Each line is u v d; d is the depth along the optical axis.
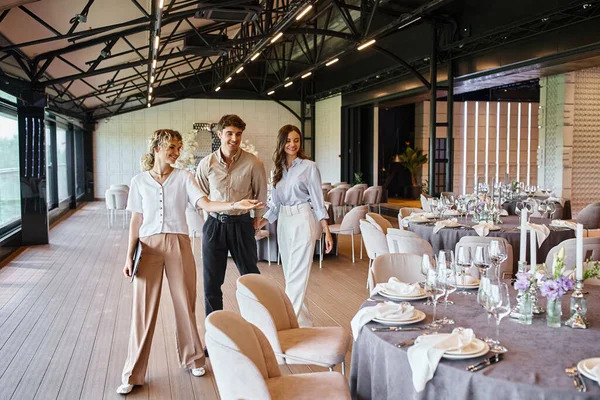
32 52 9.23
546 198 9.80
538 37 9.65
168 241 3.93
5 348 4.73
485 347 2.26
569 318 2.71
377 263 3.75
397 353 2.33
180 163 13.63
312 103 21.05
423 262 2.84
